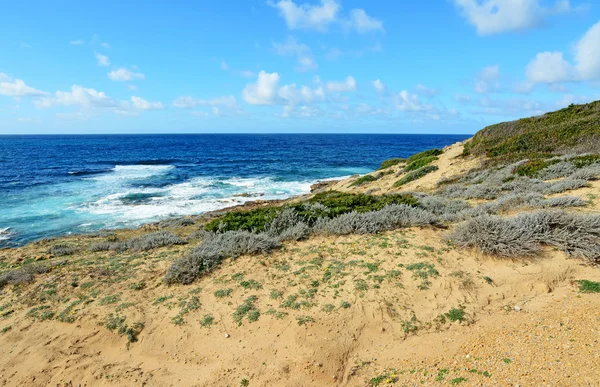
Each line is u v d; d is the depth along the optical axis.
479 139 21.92
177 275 6.90
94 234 14.39
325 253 7.55
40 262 8.80
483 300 5.55
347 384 4.35
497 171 15.00
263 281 6.58
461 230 7.36
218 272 7.11
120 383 4.55
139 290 6.69
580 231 6.67
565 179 11.02
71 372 4.75
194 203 23.23
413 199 10.93
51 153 62.91
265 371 4.57
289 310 5.60
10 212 20.27
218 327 5.44
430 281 6.01
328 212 9.98
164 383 4.54
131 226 17.88
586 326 4.34
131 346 5.24
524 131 20.03
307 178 35.06
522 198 9.56
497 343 4.41
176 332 5.41
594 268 5.82
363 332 5.11
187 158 55.41
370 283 6.10
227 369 4.68
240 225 9.91
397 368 4.41
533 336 4.38
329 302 5.72
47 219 18.95
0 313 6.16
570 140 16.50
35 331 5.57
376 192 20.06
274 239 8.30
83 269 7.83
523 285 5.79
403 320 5.27
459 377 3.94
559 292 5.45
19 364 4.91
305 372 4.50
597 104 19.11
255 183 31.70
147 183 30.83
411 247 7.27
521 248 6.36
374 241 7.81
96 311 6.00
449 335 4.86
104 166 43.81
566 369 3.65
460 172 18.16
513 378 3.71
